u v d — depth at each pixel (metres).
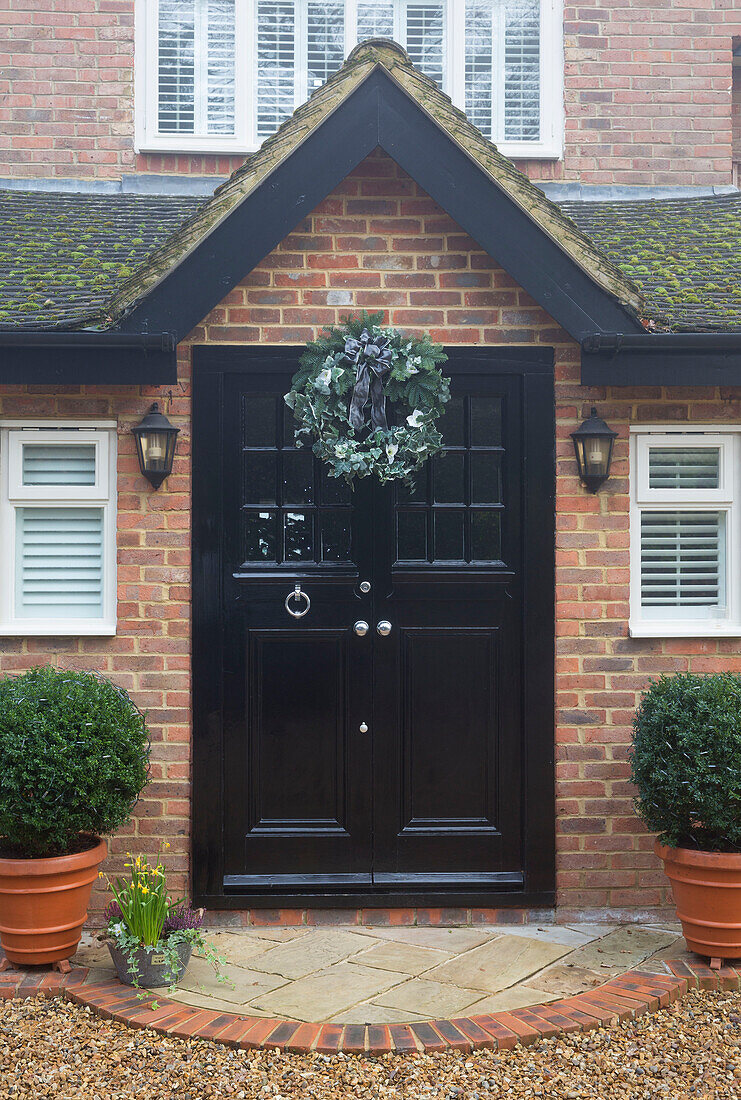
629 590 5.50
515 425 5.46
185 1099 3.56
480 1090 3.62
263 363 5.34
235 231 4.99
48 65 7.10
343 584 5.40
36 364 4.96
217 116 7.25
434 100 5.25
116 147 7.12
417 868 5.39
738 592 5.67
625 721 5.46
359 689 5.40
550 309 5.07
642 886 5.42
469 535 5.45
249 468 5.41
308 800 5.38
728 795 4.38
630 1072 3.75
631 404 5.48
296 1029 3.98
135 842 5.29
